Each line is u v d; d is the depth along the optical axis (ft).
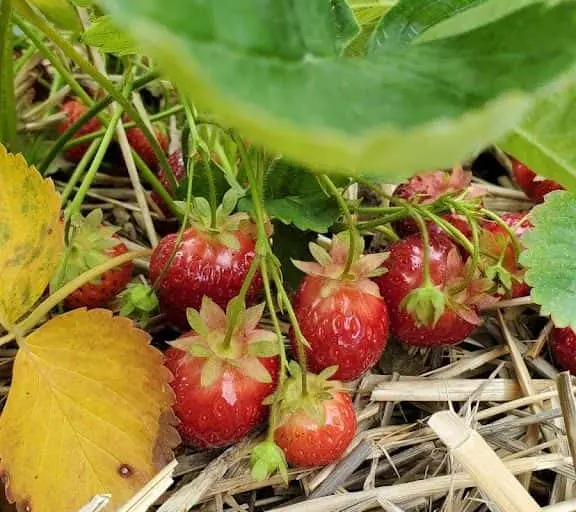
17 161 0.43
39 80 0.84
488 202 0.76
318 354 0.53
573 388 0.60
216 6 0.22
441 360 0.64
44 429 0.44
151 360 0.45
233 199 0.54
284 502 0.55
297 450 0.51
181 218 0.58
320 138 0.19
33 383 0.44
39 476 0.43
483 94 0.25
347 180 0.57
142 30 0.18
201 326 0.49
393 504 0.53
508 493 0.47
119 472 0.44
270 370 0.51
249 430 0.53
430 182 0.65
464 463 0.47
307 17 0.26
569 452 0.56
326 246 0.61
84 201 0.75
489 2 0.38
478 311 0.62
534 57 0.25
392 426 0.59
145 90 0.87
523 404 0.60
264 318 0.61
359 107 0.23
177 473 0.53
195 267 0.54
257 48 0.23
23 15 0.48
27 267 0.45
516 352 0.63
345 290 0.53
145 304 0.54
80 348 0.45
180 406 0.50
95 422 0.45
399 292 0.58
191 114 0.51
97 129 0.76
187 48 0.20
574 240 0.56
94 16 0.52
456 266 0.58
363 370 0.55
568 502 0.52
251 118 0.19
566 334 0.61
